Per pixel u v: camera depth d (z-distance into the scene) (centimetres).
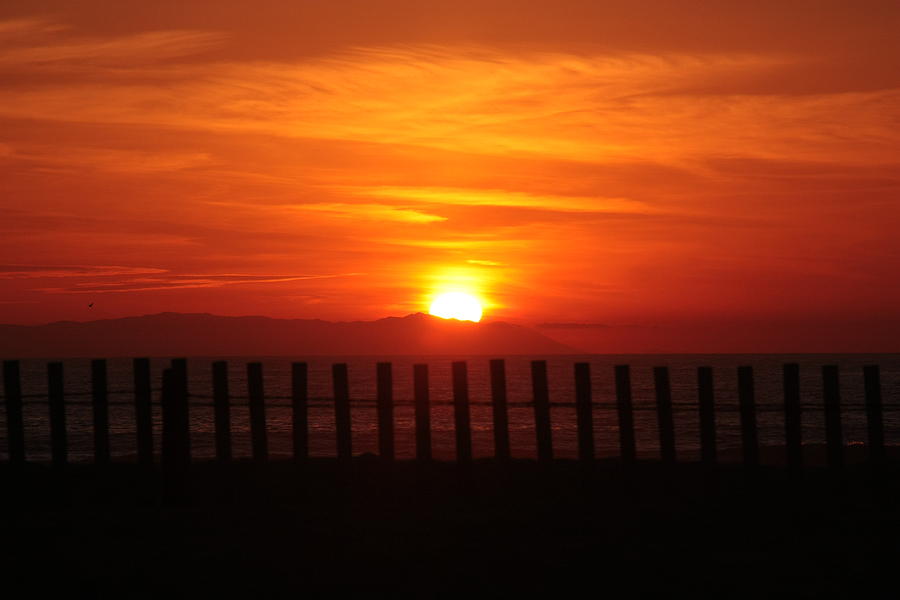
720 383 12525
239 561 1579
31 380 14150
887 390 10419
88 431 6169
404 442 4631
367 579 1474
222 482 2230
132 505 2120
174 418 2125
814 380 13750
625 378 2197
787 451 2202
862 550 1631
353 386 12500
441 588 1427
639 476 2264
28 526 1850
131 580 1471
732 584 1438
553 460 2436
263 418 2267
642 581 1457
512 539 1738
